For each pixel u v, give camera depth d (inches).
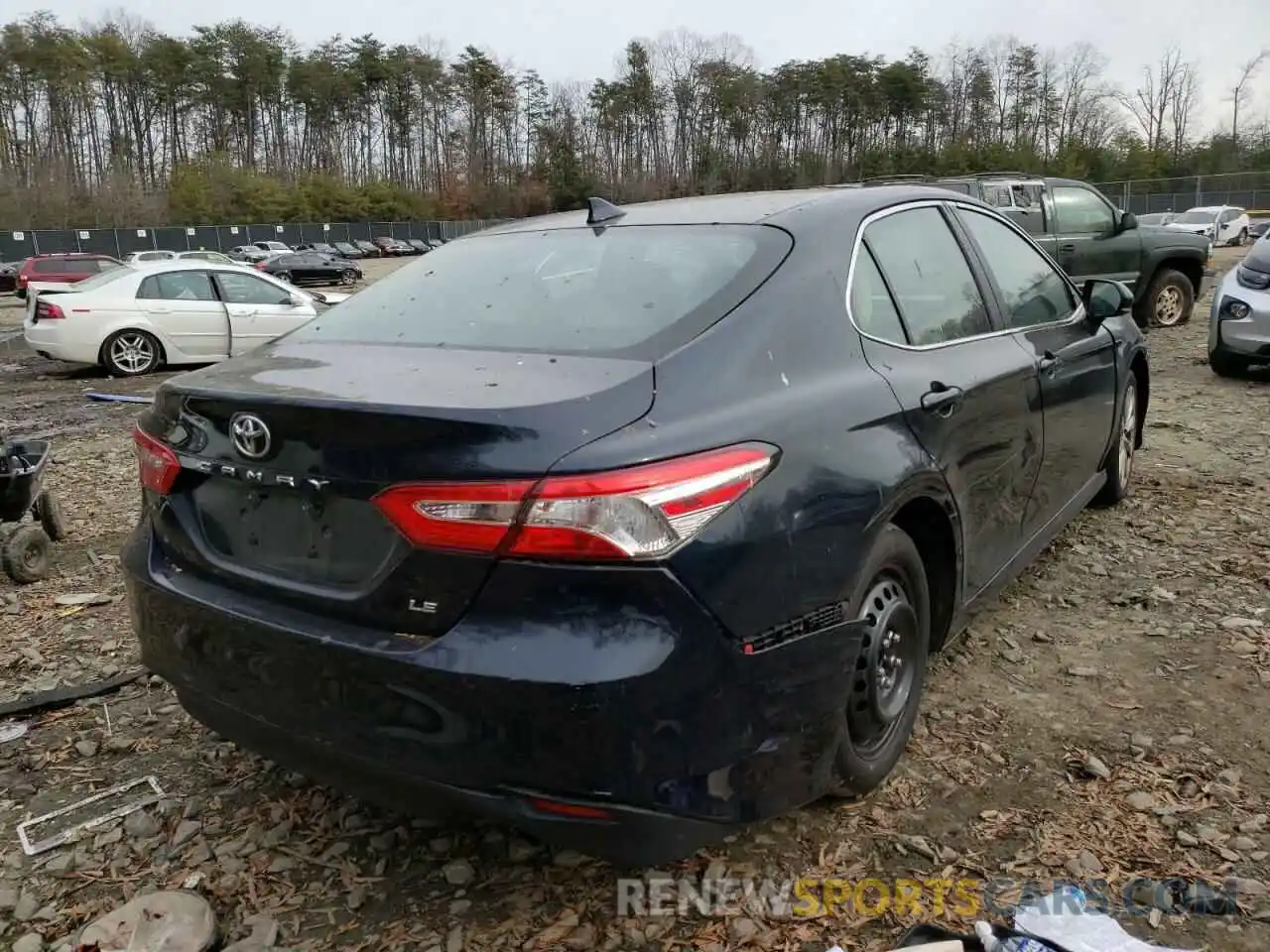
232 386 97.9
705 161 3449.8
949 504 118.2
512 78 3848.4
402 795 89.5
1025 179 455.8
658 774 81.6
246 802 119.8
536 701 79.2
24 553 196.2
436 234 3105.3
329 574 91.0
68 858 110.4
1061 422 158.2
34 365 560.4
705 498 83.7
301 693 91.1
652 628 80.5
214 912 100.7
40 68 3334.2
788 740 91.0
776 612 88.3
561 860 107.0
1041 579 175.3
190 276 512.7
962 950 89.0
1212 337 356.8
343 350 111.0
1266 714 128.5
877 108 3521.2
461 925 98.1
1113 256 477.7
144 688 150.1
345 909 101.0
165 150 3686.0
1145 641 150.4
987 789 115.1
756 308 101.6
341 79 3774.6
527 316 109.4
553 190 3499.0
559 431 81.4
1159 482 230.2
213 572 100.0
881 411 106.8
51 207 2933.1
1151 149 3189.0
